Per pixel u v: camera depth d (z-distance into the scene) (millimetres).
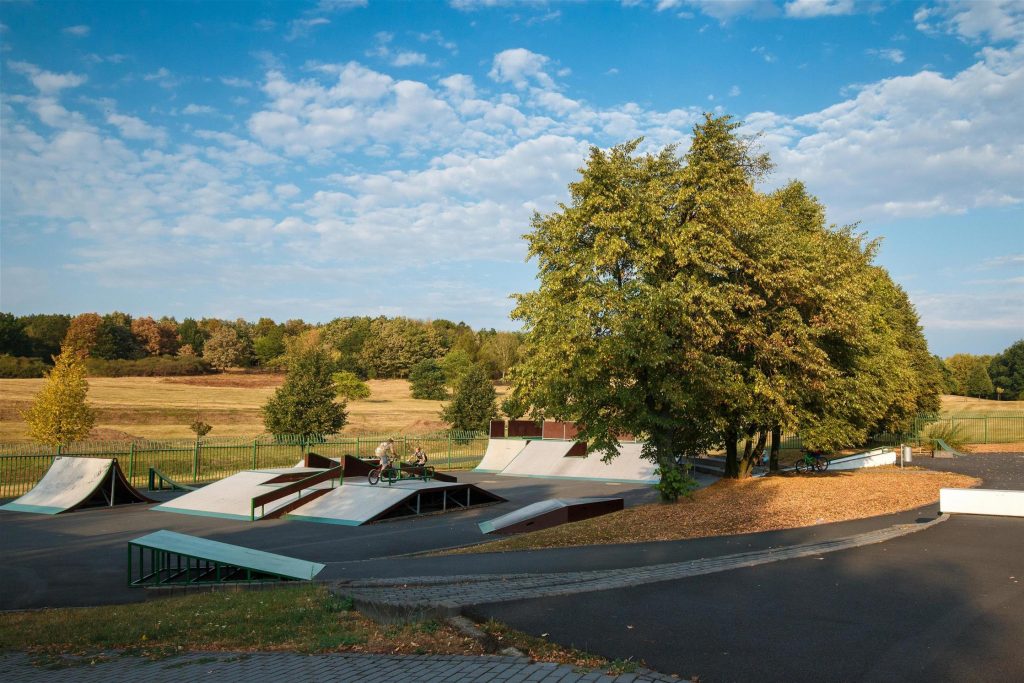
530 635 7566
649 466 40719
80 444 40844
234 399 84938
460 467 49625
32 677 7922
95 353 119312
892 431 36312
